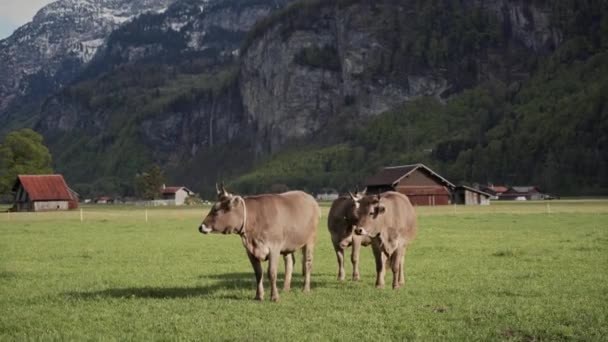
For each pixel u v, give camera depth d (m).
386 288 19.52
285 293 18.70
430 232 44.38
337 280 21.73
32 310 17.05
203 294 18.98
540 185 198.88
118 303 17.70
